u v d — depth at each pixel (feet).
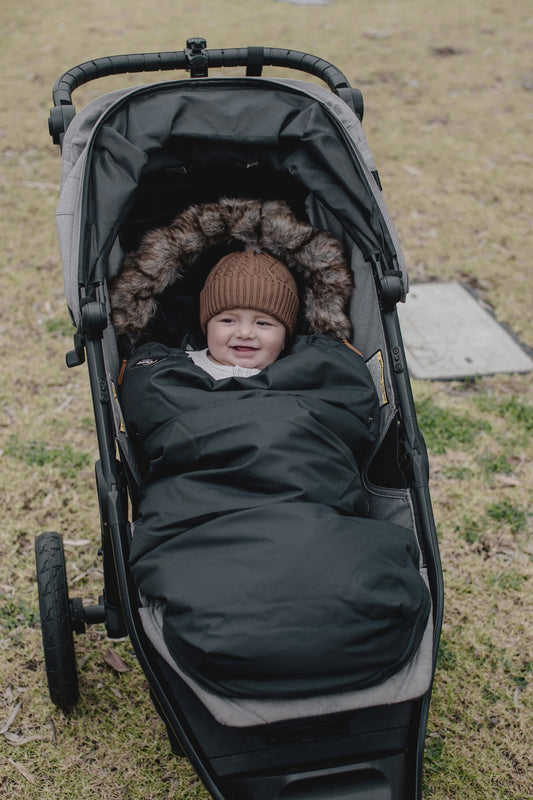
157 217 9.07
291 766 5.91
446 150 20.02
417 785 6.00
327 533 6.05
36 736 8.30
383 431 7.73
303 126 7.97
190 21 27.68
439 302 14.98
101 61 8.69
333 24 27.89
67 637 7.92
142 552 6.42
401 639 6.07
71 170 7.66
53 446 11.82
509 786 7.93
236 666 5.63
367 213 7.84
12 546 10.27
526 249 16.49
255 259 8.72
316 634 5.66
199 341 9.65
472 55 25.64
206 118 8.00
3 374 13.07
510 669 9.02
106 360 7.82
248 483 6.54
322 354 7.74
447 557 10.29
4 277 15.35
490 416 12.57
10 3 29.81
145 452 7.36
